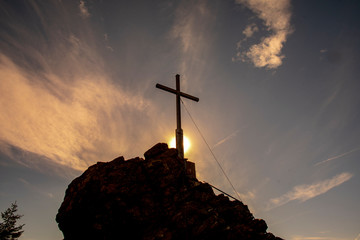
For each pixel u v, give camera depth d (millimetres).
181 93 23172
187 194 16562
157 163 17281
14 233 40250
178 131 20891
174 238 13555
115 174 16141
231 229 14602
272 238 15031
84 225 14586
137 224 14227
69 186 17219
